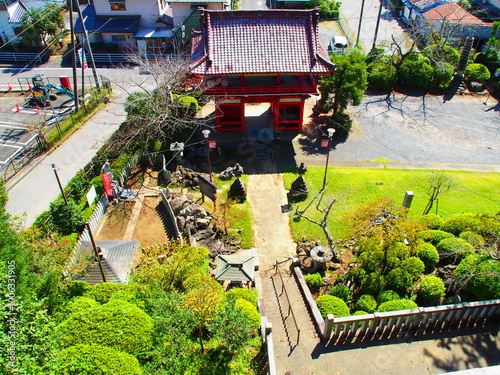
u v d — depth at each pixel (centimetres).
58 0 6128
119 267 2305
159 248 2431
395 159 3766
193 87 3912
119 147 3594
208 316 1678
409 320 1794
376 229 2244
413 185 3353
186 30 5888
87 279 2197
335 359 1716
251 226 2958
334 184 3366
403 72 4875
